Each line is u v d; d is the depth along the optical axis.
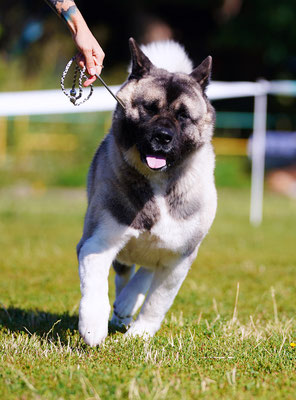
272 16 29.05
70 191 23.42
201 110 5.59
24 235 13.47
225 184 26.64
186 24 32.44
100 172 5.55
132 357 4.91
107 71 30.22
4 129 24.00
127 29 32.75
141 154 5.28
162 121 5.30
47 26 28.36
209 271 10.00
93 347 5.00
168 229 5.40
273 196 24.95
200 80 5.77
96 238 5.32
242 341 5.48
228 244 13.02
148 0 31.52
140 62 5.60
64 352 5.02
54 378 4.29
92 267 5.14
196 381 4.36
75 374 4.35
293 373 4.66
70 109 10.71
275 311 6.71
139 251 5.64
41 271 9.51
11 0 28.95
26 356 4.85
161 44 6.18
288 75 31.11
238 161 27.83
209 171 5.71
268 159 27.08
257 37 29.72
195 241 5.61
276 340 5.54
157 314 5.74
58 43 27.42
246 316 6.95
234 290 8.52
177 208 5.42
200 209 5.55
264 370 4.76
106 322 4.98
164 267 5.71
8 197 21.22
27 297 7.62
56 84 26.20
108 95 10.96
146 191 5.33
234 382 4.36
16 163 23.86
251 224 16.36
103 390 4.11
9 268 9.68
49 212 17.75
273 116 29.48
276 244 13.25
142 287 6.29
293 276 9.81
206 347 5.26
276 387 4.34
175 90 5.46
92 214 5.46
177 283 5.71
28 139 24.64
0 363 4.60
